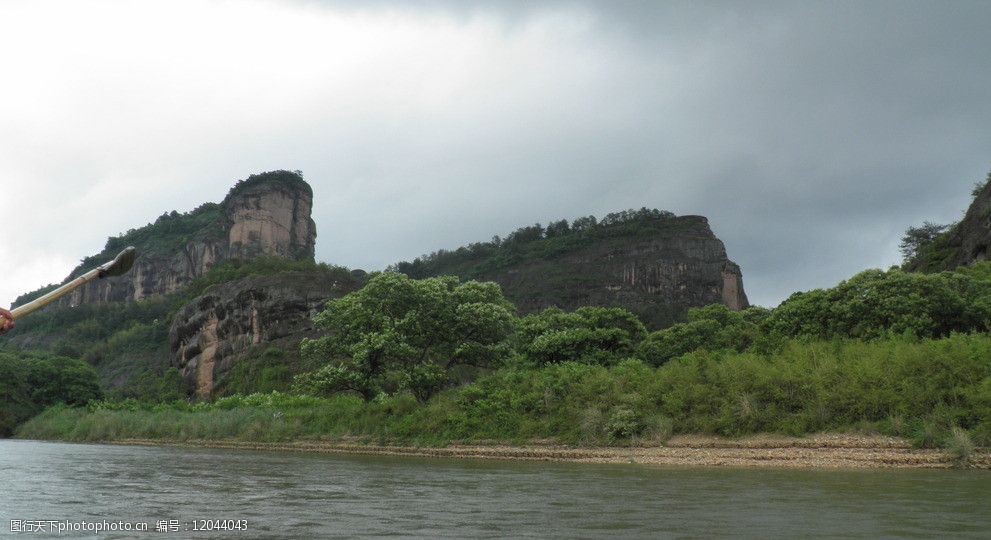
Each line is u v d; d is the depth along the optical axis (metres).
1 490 15.84
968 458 23.59
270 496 14.65
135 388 140.75
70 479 18.84
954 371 27.50
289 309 121.88
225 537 9.37
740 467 24.39
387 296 45.94
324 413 46.56
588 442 32.34
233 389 115.31
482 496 14.65
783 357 34.31
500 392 38.25
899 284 39.22
